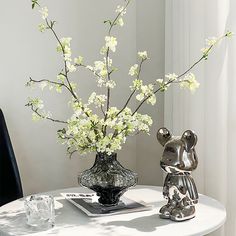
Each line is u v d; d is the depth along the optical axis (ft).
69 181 8.49
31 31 7.98
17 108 7.97
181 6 7.39
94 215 5.76
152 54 8.60
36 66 8.05
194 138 5.54
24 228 5.38
